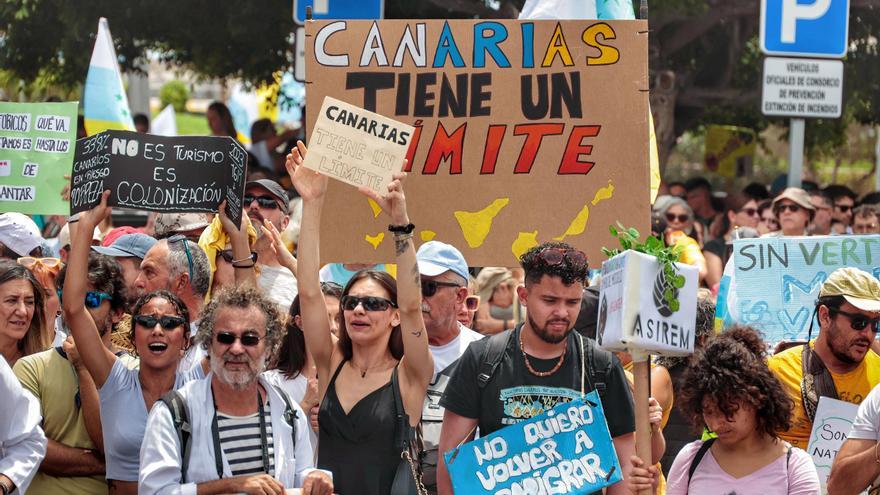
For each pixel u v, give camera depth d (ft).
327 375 47.67
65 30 118.42
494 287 84.84
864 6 113.60
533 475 42.01
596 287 58.08
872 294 48.96
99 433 48.57
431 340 51.57
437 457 48.11
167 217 64.44
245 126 170.71
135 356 50.26
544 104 55.42
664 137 115.96
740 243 59.67
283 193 63.21
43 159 68.85
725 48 129.18
